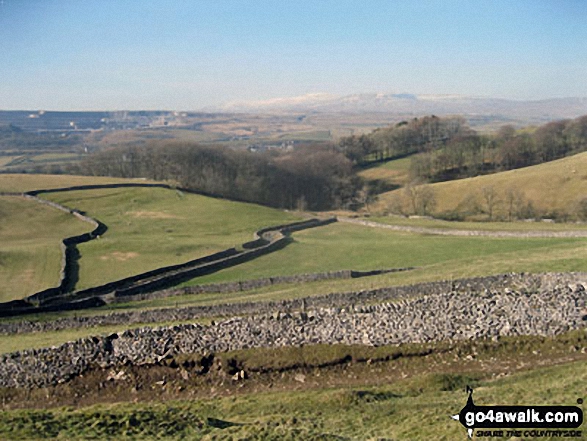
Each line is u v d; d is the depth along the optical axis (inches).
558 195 4847.4
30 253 3193.9
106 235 3902.6
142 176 6732.3
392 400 1198.3
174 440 1023.6
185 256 3154.5
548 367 1288.1
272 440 975.6
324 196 6776.6
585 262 2004.2
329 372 1385.3
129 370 1416.1
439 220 4515.3
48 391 1379.2
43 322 1902.1
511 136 7667.3
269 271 2785.4
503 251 2874.0
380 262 2854.3
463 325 1457.9
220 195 5802.2
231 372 1401.3
